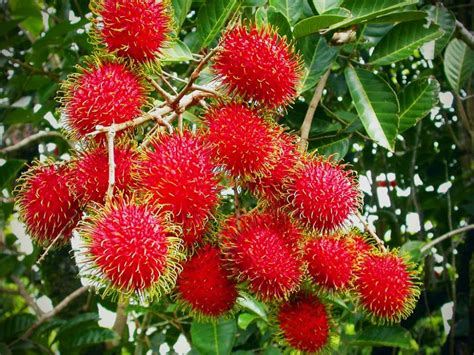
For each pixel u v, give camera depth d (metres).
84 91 0.36
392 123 0.45
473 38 0.54
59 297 0.67
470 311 0.61
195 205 0.35
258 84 0.38
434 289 0.69
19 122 0.65
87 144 0.37
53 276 0.68
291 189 0.39
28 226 0.39
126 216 0.33
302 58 0.46
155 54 0.38
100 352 0.67
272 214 0.40
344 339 0.56
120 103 0.36
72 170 0.37
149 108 0.41
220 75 0.38
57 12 0.71
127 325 0.69
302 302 0.43
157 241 0.33
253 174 0.38
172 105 0.38
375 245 0.46
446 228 0.75
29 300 0.65
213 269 0.38
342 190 0.39
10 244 0.72
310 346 0.42
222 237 0.39
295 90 0.40
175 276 0.35
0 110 0.66
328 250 0.41
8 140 0.73
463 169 0.69
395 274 0.43
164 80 0.39
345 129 0.51
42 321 0.61
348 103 0.65
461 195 0.69
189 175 0.35
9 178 0.59
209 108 0.38
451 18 0.52
